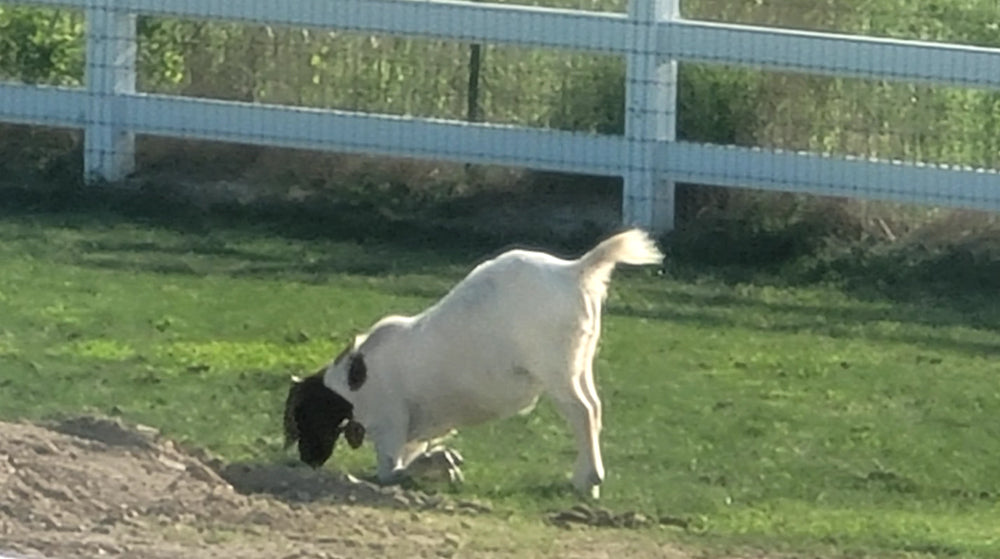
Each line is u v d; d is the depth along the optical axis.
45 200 16.28
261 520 9.06
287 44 17.31
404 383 10.48
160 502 9.17
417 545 8.80
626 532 9.53
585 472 10.23
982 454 11.40
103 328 13.02
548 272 10.21
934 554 9.41
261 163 16.83
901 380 12.72
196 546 8.49
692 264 15.31
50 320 13.12
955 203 15.34
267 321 13.40
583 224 16.09
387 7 16.22
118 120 16.67
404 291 14.30
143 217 16.00
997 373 12.98
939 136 16.52
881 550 9.44
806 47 15.57
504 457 10.95
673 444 11.29
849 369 12.92
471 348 10.34
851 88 16.50
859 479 10.86
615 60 16.89
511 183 16.56
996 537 9.80
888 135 16.50
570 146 15.95
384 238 15.77
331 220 15.98
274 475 10.10
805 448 11.34
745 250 15.43
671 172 15.77
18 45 18.28
